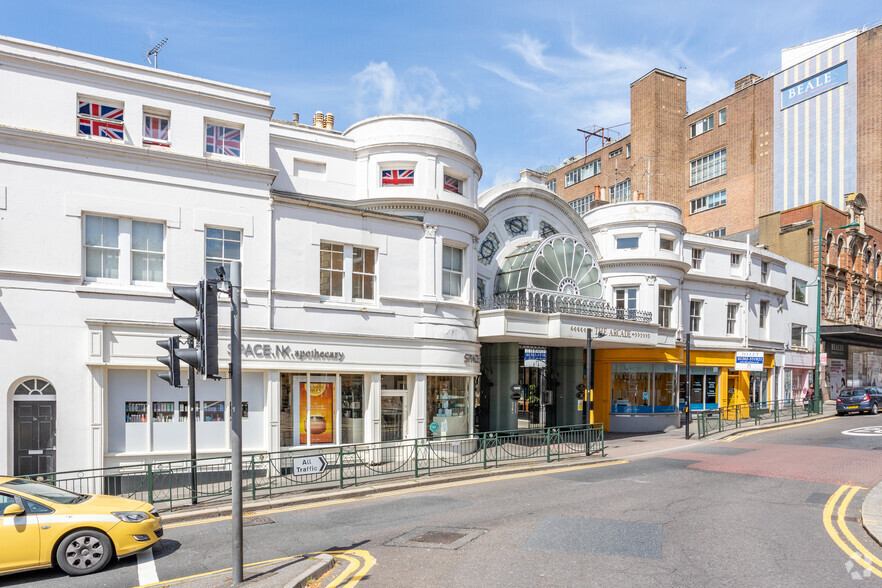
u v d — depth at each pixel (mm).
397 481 14742
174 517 11523
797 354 37812
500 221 24344
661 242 29438
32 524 8422
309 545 9648
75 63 14578
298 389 16953
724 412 28219
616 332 23250
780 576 7805
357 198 20000
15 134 13719
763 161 52688
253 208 16438
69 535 8547
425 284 19000
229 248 16188
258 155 16734
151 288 15148
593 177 64188
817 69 50031
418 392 18547
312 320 17047
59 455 13688
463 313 19922
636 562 8383
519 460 17984
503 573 7965
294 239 17016
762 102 53188
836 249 42031
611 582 7594
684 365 30453
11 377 13445
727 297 32844
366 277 18328
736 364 28688
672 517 11008
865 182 46750
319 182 19781
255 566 8320
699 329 31797
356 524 10969
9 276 13547
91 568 8531
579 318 21875
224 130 16578
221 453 15539
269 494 13195
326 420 17328
